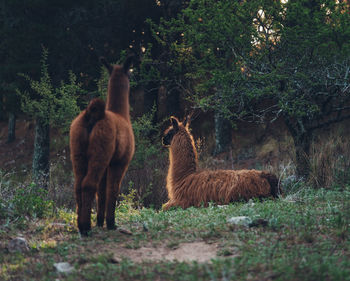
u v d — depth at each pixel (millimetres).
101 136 18031
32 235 20406
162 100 83188
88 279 13914
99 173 18250
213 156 68438
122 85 21547
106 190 21312
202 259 15969
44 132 56469
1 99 58719
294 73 35469
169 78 47188
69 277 14023
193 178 30844
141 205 39156
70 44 57500
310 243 16984
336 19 33938
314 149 38469
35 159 56688
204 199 29906
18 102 56156
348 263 13859
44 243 18609
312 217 21125
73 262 16078
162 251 17375
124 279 13828
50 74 57156
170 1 65250
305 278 12625
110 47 64438
